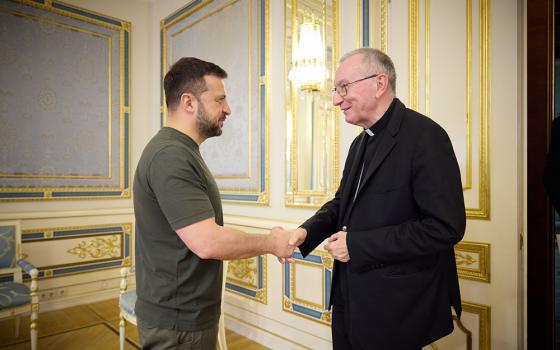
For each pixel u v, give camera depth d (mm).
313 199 2340
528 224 1325
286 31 2521
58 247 3348
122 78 3775
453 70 1710
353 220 1157
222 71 1302
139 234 1195
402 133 1096
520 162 1538
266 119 2666
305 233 1321
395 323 1045
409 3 1854
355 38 2123
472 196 1658
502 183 1576
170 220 1049
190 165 1113
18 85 3193
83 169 3541
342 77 1159
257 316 2693
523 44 1529
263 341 2625
